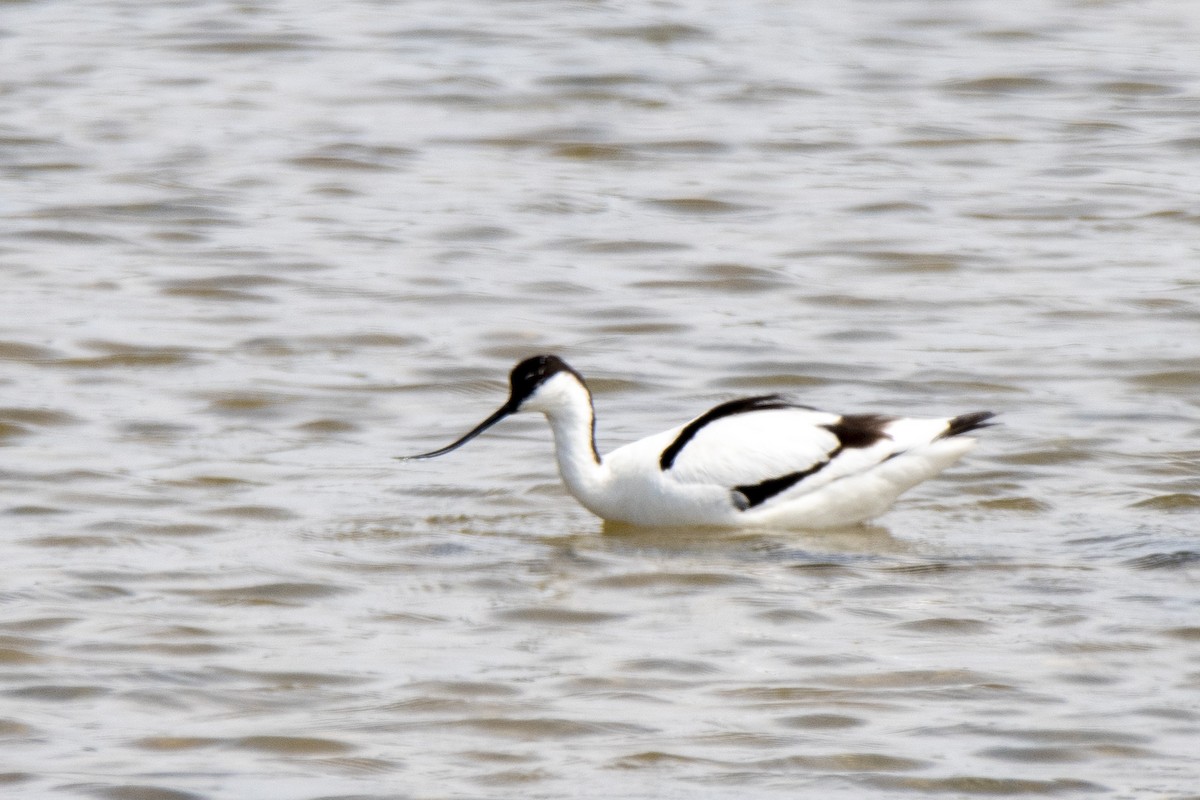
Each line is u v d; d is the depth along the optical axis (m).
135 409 16.67
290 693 10.88
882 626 11.89
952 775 9.78
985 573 12.84
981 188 24.03
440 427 16.47
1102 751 10.07
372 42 30.69
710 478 13.80
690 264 21.22
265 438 16.06
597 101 27.72
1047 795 9.57
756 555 13.33
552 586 12.70
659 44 30.78
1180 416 16.61
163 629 11.80
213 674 11.13
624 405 17.03
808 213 23.05
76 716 10.52
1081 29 31.91
